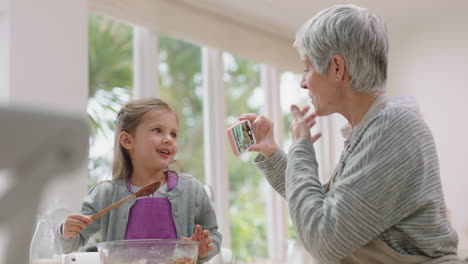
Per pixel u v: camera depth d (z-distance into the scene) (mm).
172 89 6824
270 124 1480
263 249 5570
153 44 3395
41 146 255
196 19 3617
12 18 2357
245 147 1460
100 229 1586
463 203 4145
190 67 6953
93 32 5887
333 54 1160
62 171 262
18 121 251
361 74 1147
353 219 1018
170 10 3434
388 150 1037
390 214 1026
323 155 4723
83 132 265
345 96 1200
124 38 6023
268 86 4285
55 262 1359
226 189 3748
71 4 2596
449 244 1062
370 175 1026
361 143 1081
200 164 6738
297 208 1103
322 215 1057
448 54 4266
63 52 2541
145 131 1643
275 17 3982
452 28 4238
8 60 2340
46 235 1357
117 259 991
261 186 5895
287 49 4324
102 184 1625
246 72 6316
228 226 3723
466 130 4168
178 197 1589
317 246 1059
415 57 4430
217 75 3797
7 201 256
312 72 1219
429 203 1034
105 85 5852
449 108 4250
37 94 2416
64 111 265
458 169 4188
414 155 1038
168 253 1001
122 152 1667
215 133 3773
